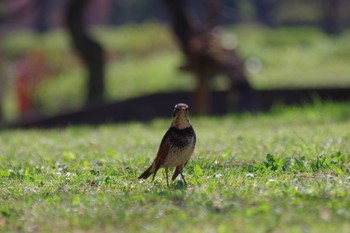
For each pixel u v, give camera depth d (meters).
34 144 16.83
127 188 10.23
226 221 7.96
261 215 8.12
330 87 29.00
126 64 49.31
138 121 28.58
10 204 9.38
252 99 26.08
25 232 8.04
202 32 25.50
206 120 22.94
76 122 28.19
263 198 8.95
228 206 8.58
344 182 10.02
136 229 7.83
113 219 8.27
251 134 17.16
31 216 8.69
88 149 15.28
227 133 17.77
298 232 7.36
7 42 61.25
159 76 42.19
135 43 55.97
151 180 10.86
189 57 25.31
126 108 28.73
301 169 11.25
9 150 15.74
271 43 54.66
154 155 13.58
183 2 25.94
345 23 78.88
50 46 54.62
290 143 14.32
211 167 11.77
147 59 51.00
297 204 8.56
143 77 42.34
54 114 28.08
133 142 16.45
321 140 14.77
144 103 28.92
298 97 29.08
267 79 36.59
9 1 51.97
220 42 25.17
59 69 45.28
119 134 19.20
